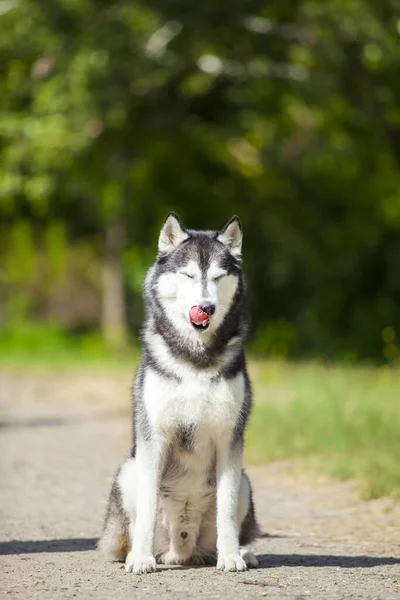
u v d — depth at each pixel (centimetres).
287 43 2592
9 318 5997
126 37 2481
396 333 3303
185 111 2861
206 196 3491
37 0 2505
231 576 678
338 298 3606
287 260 3738
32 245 4112
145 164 3209
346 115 2850
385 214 3459
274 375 2056
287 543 842
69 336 4512
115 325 4031
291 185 3359
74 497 1061
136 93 2686
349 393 1582
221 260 719
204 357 700
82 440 1523
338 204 3441
